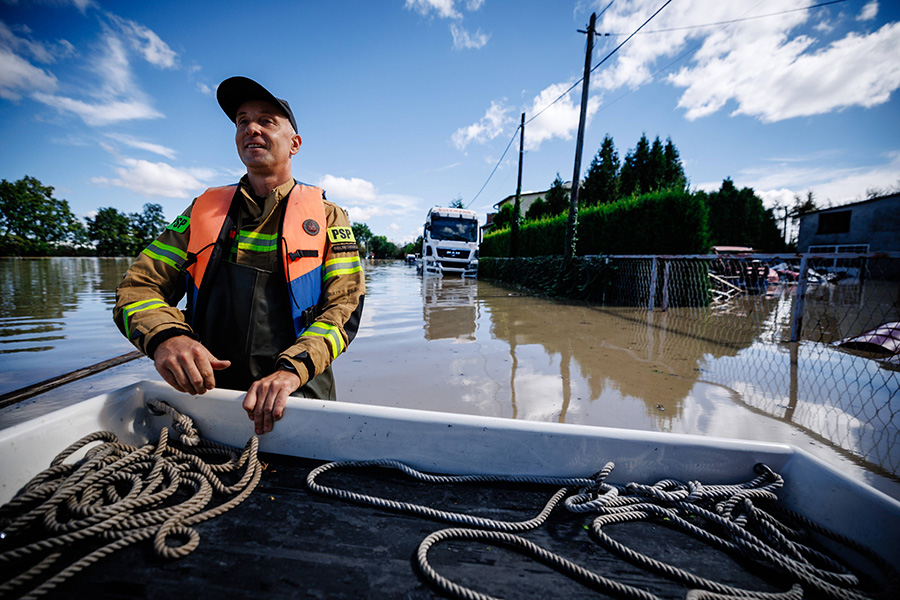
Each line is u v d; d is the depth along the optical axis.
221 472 1.08
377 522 0.94
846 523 0.86
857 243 23.23
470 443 1.11
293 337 1.42
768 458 1.02
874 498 0.82
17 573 0.75
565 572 0.81
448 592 0.73
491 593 0.75
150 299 1.26
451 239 17.16
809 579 0.75
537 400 2.81
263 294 1.39
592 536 0.92
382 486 1.08
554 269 11.19
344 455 1.16
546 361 3.83
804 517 0.93
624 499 1.00
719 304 9.57
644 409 2.67
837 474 0.90
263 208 1.46
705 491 0.97
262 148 1.39
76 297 8.02
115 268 20.16
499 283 14.88
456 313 6.93
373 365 3.64
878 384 3.20
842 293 12.25
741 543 0.85
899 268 18.81
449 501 1.02
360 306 1.50
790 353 4.25
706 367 3.69
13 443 0.87
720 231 40.28
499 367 3.62
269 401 1.12
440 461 1.13
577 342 4.70
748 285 11.58
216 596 0.71
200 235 1.37
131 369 3.38
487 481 1.10
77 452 1.00
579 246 12.34
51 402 2.63
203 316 1.40
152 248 1.37
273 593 0.72
